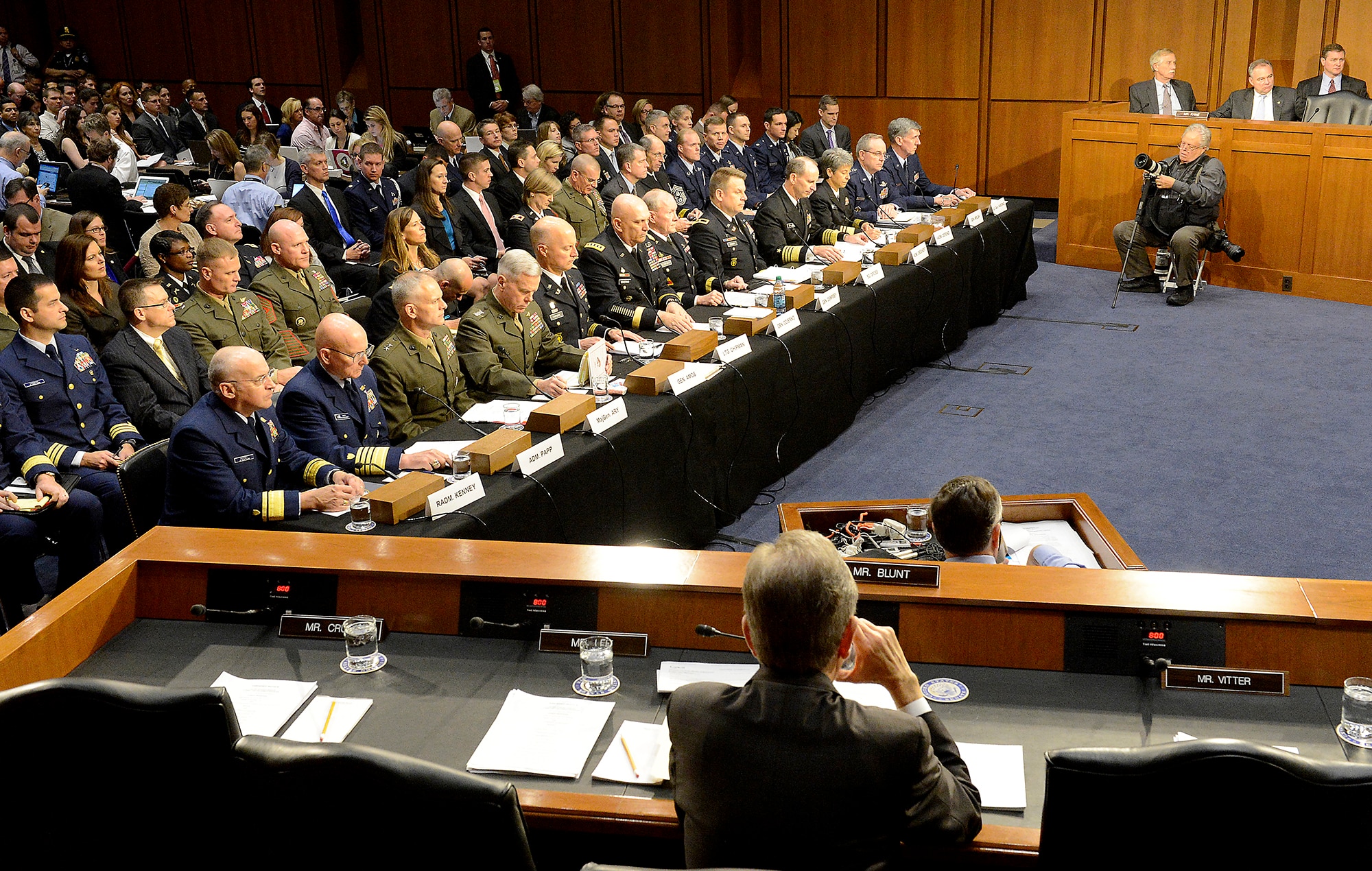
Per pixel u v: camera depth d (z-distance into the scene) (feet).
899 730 5.88
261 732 7.80
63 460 15.16
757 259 23.50
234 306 18.21
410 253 21.62
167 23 50.96
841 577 6.13
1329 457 19.07
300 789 5.61
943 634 8.39
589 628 8.78
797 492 18.30
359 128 43.86
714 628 8.63
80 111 39.37
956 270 24.82
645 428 14.64
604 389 15.52
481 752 7.48
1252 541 16.25
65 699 6.11
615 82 44.88
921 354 23.91
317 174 25.91
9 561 14.28
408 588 9.04
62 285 18.22
